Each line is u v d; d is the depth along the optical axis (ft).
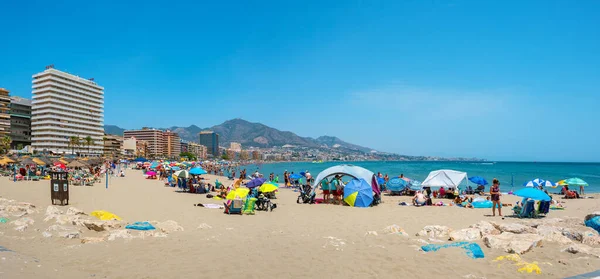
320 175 73.31
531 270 22.18
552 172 256.11
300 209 61.05
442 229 34.83
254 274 22.09
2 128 315.17
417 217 50.98
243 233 36.58
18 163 151.74
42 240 29.43
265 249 28.78
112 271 22.00
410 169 309.83
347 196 66.08
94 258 24.67
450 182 79.25
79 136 386.93
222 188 79.00
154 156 631.15
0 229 33.55
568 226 37.01
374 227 41.63
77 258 24.54
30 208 47.39
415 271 22.81
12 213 42.01
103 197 70.18
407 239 31.99
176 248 28.14
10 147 320.29
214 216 49.67
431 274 22.29
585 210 60.29
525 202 50.52
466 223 44.88
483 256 25.61
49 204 56.08
